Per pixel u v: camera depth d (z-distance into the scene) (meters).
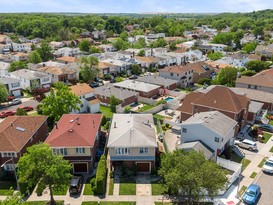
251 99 69.69
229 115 54.75
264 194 38.69
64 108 56.38
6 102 77.06
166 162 37.44
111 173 43.06
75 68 100.81
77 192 38.88
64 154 43.41
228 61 119.06
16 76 90.06
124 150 43.31
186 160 34.56
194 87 95.50
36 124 51.00
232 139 51.31
